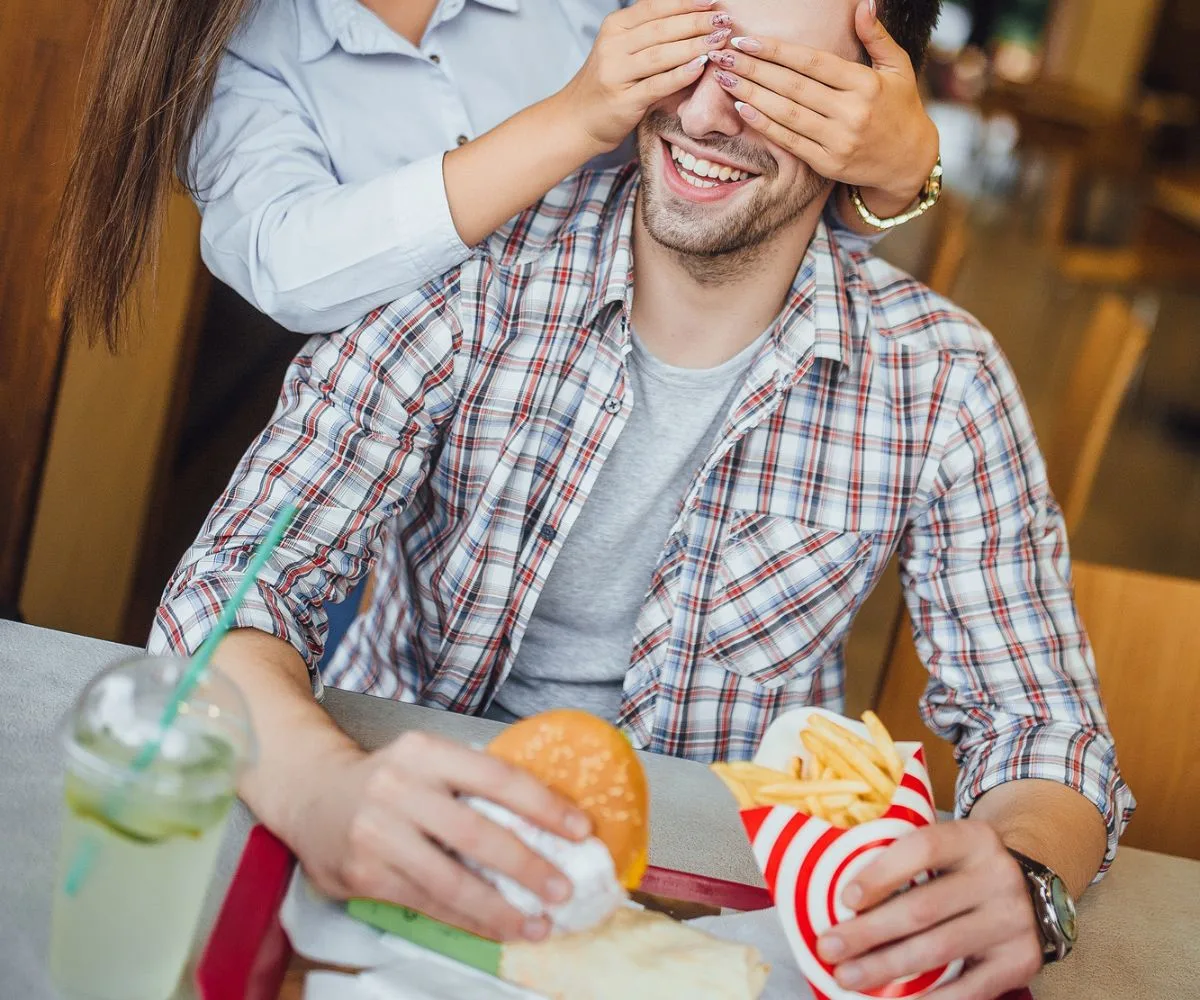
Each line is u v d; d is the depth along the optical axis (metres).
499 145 1.17
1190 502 4.42
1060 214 6.71
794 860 0.77
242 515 1.15
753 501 1.30
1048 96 7.71
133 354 2.07
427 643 1.36
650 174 1.16
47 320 1.62
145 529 2.28
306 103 1.38
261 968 0.75
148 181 1.28
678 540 1.30
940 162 1.29
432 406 1.25
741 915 0.87
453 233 1.19
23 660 1.02
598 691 1.36
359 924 0.80
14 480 1.68
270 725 0.91
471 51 1.44
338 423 1.22
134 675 0.70
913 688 1.43
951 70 8.15
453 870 0.74
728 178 1.15
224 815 0.70
